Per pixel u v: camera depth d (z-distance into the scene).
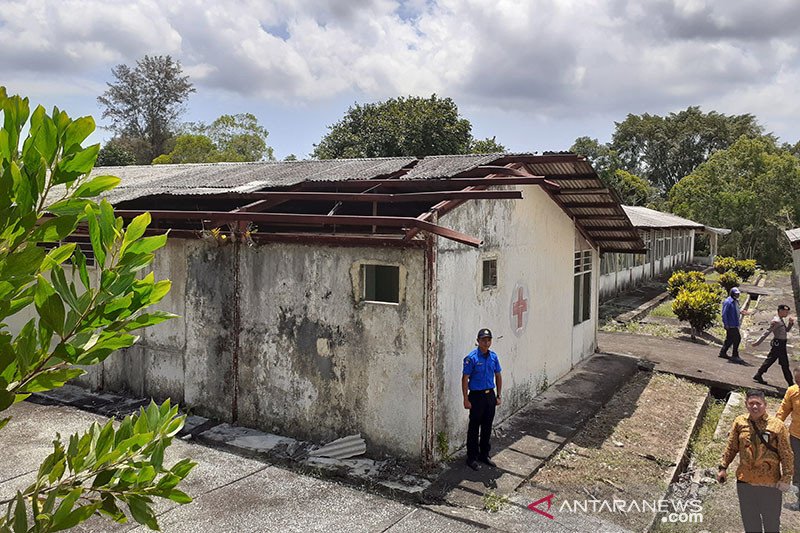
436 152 31.94
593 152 48.75
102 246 1.87
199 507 5.49
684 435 8.20
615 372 10.98
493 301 7.88
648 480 6.75
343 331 6.80
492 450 7.16
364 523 5.29
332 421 6.91
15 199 1.68
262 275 7.29
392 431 6.56
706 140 60.47
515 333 8.60
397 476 6.21
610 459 7.27
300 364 7.09
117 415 7.71
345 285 6.76
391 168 8.17
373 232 7.68
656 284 27.00
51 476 2.00
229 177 9.10
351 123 34.69
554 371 10.24
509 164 8.31
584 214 10.70
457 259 6.86
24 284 1.68
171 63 49.28
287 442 7.02
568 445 7.64
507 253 8.28
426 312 6.28
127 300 1.88
